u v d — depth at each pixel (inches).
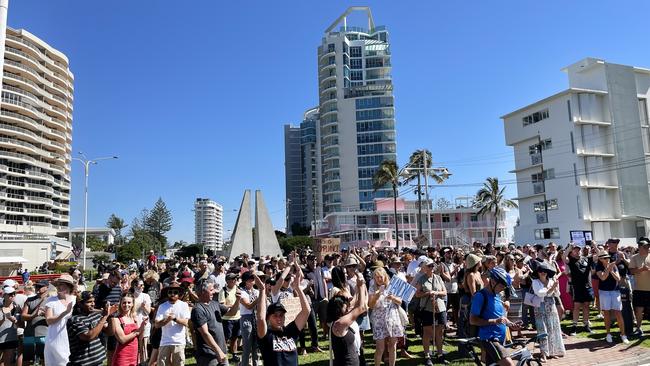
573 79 2139.5
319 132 4913.9
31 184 3484.3
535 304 378.0
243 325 343.6
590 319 531.2
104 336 342.6
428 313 361.4
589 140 1948.8
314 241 824.3
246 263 580.1
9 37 3267.7
